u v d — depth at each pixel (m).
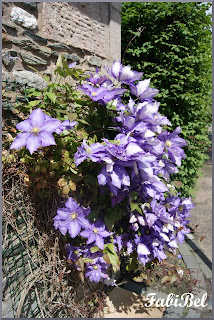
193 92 2.07
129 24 2.16
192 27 2.06
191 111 2.13
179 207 0.98
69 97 0.78
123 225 0.85
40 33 0.98
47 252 0.79
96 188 0.77
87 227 0.73
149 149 0.68
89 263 0.79
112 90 0.74
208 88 2.51
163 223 0.81
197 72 2.19
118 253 0.89
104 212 0.79
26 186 0.76
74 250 0.81
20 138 0.61
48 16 1.02
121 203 0.78
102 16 1.48
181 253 1.57
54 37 1.06
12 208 0.72
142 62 2.11
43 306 0.78
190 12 2.01
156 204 0.78
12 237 0.73
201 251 1.58
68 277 0.89
